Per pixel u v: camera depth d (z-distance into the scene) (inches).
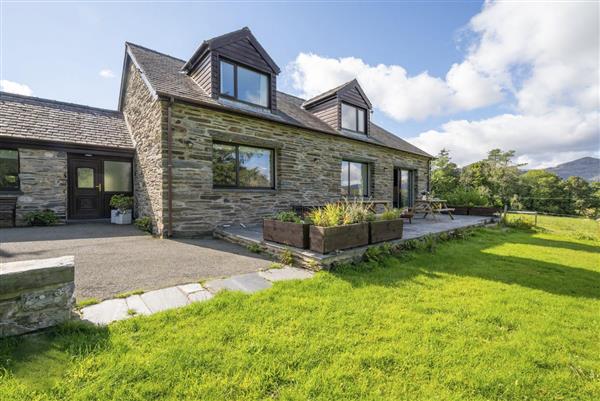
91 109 368.5
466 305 106.2
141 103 303.1
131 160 351.3
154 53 344.8
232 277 132.0
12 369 62.6
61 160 299.1
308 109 433.7
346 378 64.1
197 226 244.2
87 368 63.9
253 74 303.9
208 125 252.1
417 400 58.3
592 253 214.5
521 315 99.3
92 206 330.0
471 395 60.5
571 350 78.5
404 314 96.4
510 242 257.4
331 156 370.6
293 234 168.2
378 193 445.4
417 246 207.8
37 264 80.0
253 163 294.8
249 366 66.8
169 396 57.3
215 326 83.7
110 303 98.9
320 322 88.7
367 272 146.7
